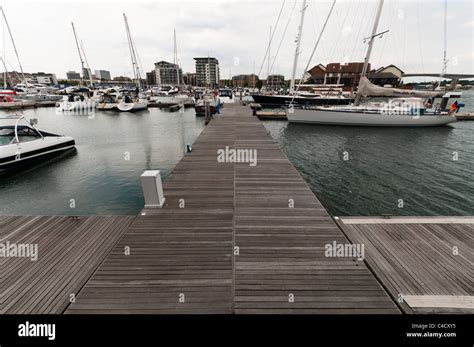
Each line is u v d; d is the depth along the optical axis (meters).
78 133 17.00
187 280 2.88
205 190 5.54
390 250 3.46
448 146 13.59
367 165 10.55
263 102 28.66
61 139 11.77
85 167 10.20
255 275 2.97
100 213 6.65
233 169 6.95
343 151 12.82
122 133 17.23
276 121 21.89
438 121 17.80
